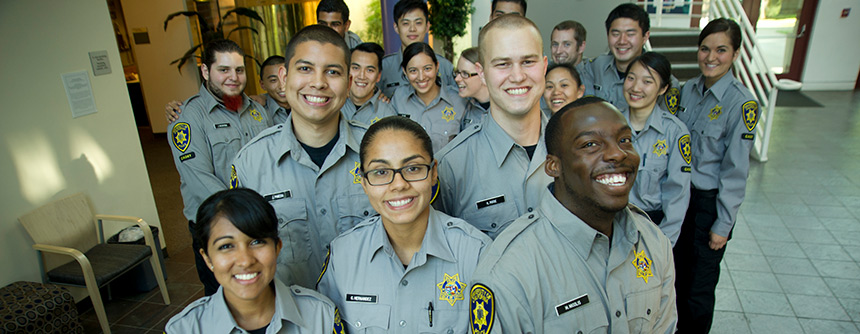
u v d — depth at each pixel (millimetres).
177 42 6117
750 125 2309
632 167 1069
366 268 1393
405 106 3203
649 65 2148
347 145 1655
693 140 2576
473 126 1741
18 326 2229
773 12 8312
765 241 3484
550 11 7039
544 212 1204
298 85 1504
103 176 3145
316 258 1683
